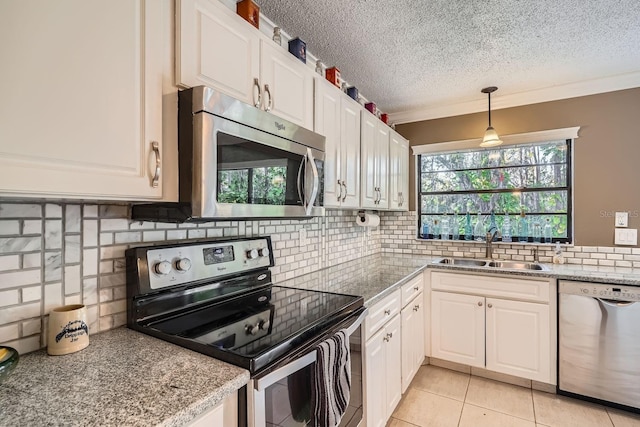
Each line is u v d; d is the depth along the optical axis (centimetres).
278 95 145
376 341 166
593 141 258
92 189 79
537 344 226
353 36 187
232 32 121
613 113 252
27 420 63
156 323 117
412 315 232
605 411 202
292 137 141
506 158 297
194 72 106
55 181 72
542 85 262
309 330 111
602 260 254
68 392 73
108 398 70
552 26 178
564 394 219
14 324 92
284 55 150
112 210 115
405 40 191
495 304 239
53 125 72
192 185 101
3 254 90
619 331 200
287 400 99
